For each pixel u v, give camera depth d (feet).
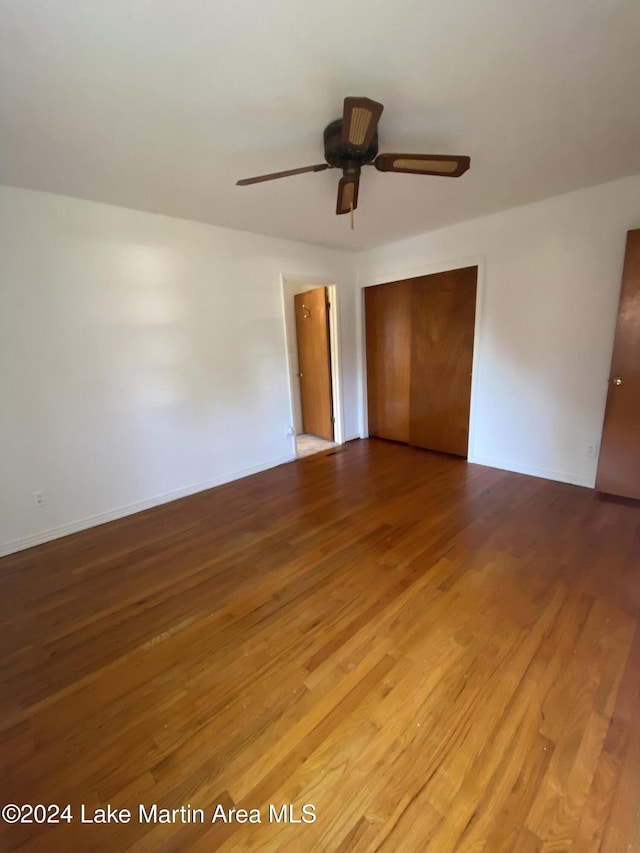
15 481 8.06
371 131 4.50
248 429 12.01
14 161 6.37
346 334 14.85
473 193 8.73
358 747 3.91
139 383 9.57
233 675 4.84
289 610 5.96
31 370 8.01
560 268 9.51
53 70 4.29
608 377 9.21
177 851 3.19
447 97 5.16
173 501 10.48
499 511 8.86
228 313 11.01
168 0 3.50
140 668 5.02
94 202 8.37
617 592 5.98
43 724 4.32
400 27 3.94
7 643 5.57
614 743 3.82
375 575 6.70
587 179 8.25
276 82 4.69
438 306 12.59
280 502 10.05
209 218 9.74
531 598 5.93
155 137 5.82
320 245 13.05
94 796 3.59
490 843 3.13
